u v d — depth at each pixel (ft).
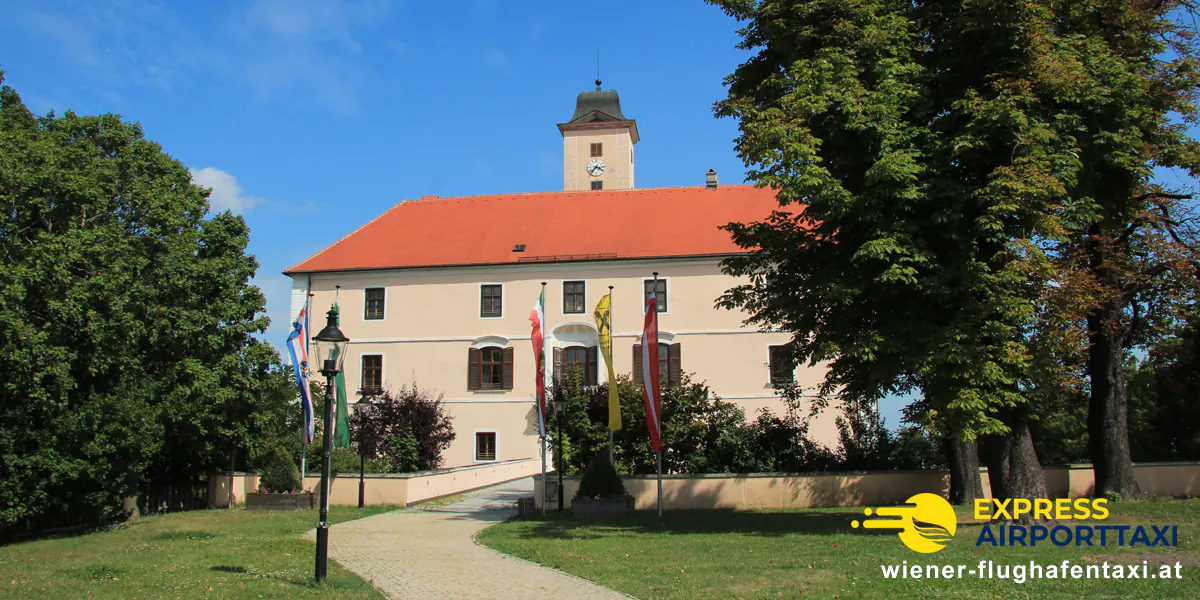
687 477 80.64
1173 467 81.20
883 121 52.60
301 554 52.75
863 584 36.19
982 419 49.83
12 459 61.82
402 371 138.82
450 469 104.37
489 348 137.90
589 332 135.13
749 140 55.57
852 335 55.31
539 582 41.39
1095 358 75.97
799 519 67.31
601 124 200.34
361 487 89.20
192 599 37.60
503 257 139.64
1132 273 64.69
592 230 143.54
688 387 91.56
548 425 99.71
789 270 60.29
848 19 56.29
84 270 66.95
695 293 133.39
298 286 142.61
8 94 75.87
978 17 53.31
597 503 73.41
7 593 39.17
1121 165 53.72
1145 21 56.75
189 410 80.79
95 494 68.85
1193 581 34.27
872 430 87.51
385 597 38.47
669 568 42.96
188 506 93.30
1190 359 89.76
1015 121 49.47
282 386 104.68
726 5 60.85
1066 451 100.37
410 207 157.38
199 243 88.12
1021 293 52.49
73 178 67.92
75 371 67.62
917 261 51.16
